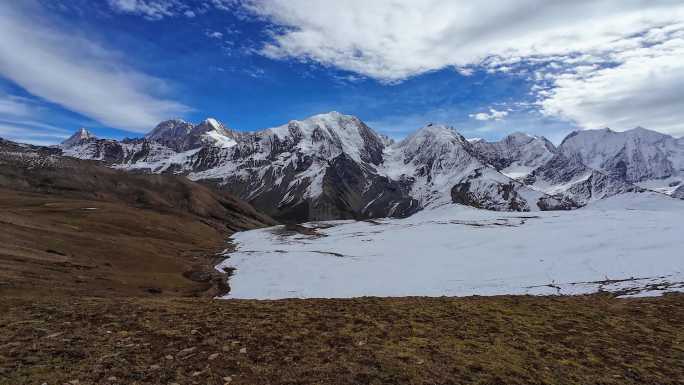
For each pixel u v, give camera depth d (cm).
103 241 7456
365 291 6062
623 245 7781
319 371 1628
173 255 9038
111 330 1988
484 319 2638
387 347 1953
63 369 1490
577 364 1911
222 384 1468
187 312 2434
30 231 6159
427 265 8212
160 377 1482
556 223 12912
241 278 7269
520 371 1773
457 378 1661
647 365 1952
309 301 3086
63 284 3838
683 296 3844
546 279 6128
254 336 2009
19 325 1978
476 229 13400
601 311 3098
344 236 15612
